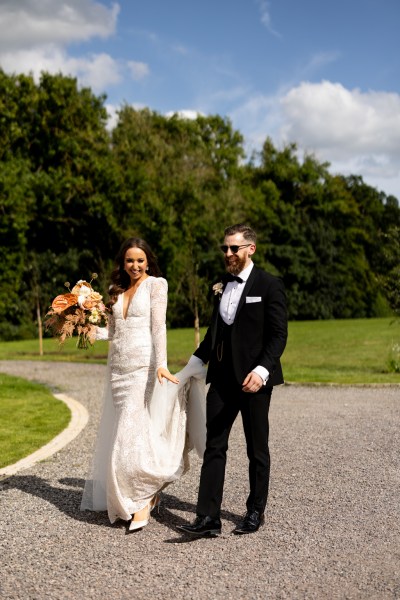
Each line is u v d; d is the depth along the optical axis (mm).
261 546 3789
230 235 4113
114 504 4133
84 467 5797
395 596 3074
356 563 3498
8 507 4633
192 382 4383
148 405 4266
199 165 39844
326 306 48969
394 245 14844
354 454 6211
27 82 36500
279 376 4109
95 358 19562
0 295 32844
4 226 32719
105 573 3412
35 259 34656
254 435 4070
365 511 4434
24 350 24281
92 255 35875
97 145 36719
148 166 37750
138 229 35438
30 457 6152
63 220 35500
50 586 3252
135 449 4117
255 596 3098
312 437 7070
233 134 50344
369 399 9977
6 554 3707
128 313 4344
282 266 47875
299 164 53188
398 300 15031
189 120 46906
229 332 4098
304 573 3371
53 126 36781
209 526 3918
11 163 33812
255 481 4086
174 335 29156
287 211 48875
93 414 8891
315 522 4219
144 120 38906
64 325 4410
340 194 53906
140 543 3873
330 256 49781
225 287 4195
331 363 17125
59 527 4188
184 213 37062
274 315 4020
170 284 35688
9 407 9281
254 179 52312
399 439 6867
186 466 4473
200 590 3180
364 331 27750
